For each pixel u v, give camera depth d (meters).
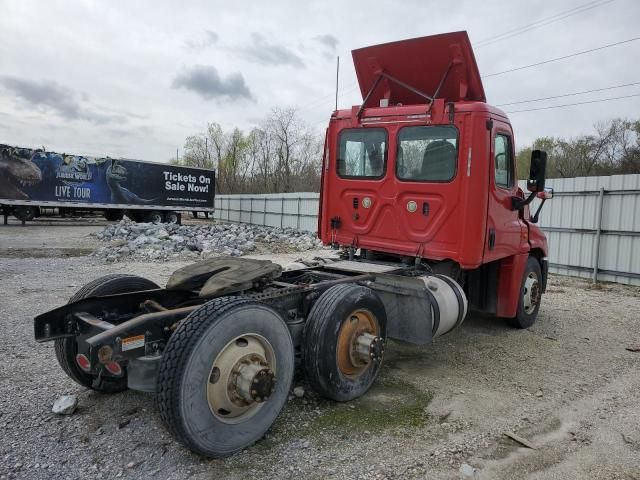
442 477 3.12
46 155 25.16
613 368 5.36
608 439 3.73
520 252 6.24
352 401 4.21
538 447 3.56
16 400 3.99
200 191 32.19
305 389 4.37
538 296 7.02
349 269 5.20
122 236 18.45
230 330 3.15
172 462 3.17
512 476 3.17
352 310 4.05
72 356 3.87
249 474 3.06
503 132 5.58
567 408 4.27
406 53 5.73
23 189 24.67
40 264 11.80
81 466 3.09
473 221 5.09
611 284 11.20
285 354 3.55
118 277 4.27
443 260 5.56
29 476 2.96
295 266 5.57
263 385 3.20
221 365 3.16
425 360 5.43
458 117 5.12
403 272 5.29
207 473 3.06
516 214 6.11
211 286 3.82
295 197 27.86
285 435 3.57
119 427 3.59
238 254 15.51
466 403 4.28
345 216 6.15
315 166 52.22
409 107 5.54
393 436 3.62
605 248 11.53
